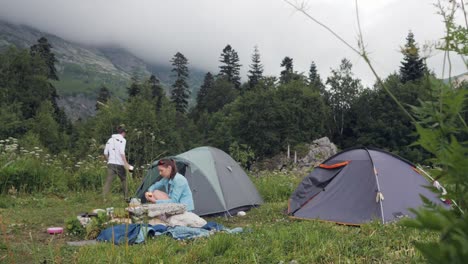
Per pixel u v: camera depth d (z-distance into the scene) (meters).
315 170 9.35
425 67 1.15
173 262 4.89
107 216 7.25
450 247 0.73
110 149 11.12
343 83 71.19
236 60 110.19
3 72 64.31
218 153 10.66
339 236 6.22
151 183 9.70
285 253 5.48
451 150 0.88
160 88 94.38
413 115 1.04
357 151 9.04
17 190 11.76
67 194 12.12
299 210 8.91
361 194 8.30
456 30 1.20
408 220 0.83
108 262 4.84
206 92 104.94
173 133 62.03
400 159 8.71
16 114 58.44
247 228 7.02
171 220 7.27
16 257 5.38
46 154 14.36
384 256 5.00
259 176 15.16
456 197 0.89
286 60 95.88
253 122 59.94
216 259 5.21
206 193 9.62
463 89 0.97
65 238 6.96
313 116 63.41
